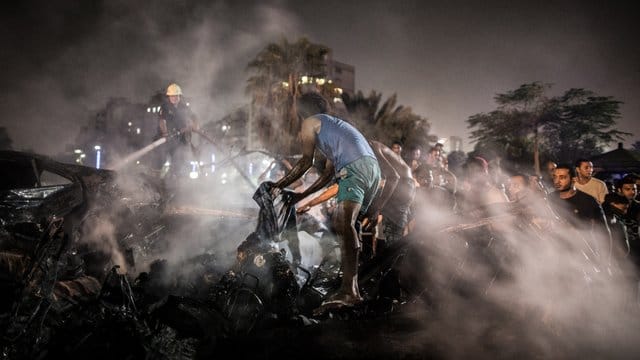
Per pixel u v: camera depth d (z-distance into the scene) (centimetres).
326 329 421
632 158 1945
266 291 432
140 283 445
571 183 519
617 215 610
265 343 383
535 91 5175
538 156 5103
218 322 372
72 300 379
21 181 542
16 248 378
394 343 405
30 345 312
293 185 713
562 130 5278
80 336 318
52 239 382
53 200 502
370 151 416
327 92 3112
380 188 521
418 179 643
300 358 363
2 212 479
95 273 467
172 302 367
